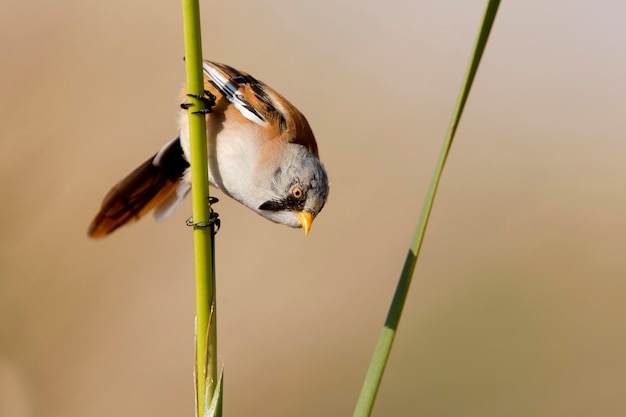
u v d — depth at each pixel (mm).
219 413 5723
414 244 5660
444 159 5523
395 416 14242
